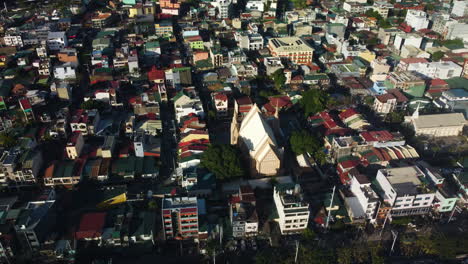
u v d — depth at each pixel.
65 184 175.50
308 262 137.12
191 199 147.00
